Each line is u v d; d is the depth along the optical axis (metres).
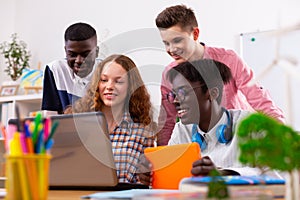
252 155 0.62
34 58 3.89
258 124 0.62
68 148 1.20
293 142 0.62
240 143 0.62
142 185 1.29
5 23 4.06
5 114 3.51
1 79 3.98
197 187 0.81
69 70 2.61
